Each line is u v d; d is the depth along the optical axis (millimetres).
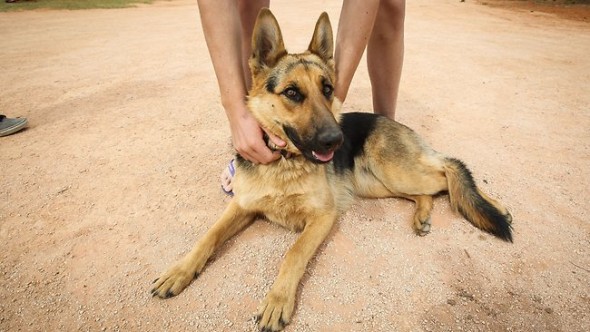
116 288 717
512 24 3578
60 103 1582
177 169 1098
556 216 887
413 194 982
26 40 2943
